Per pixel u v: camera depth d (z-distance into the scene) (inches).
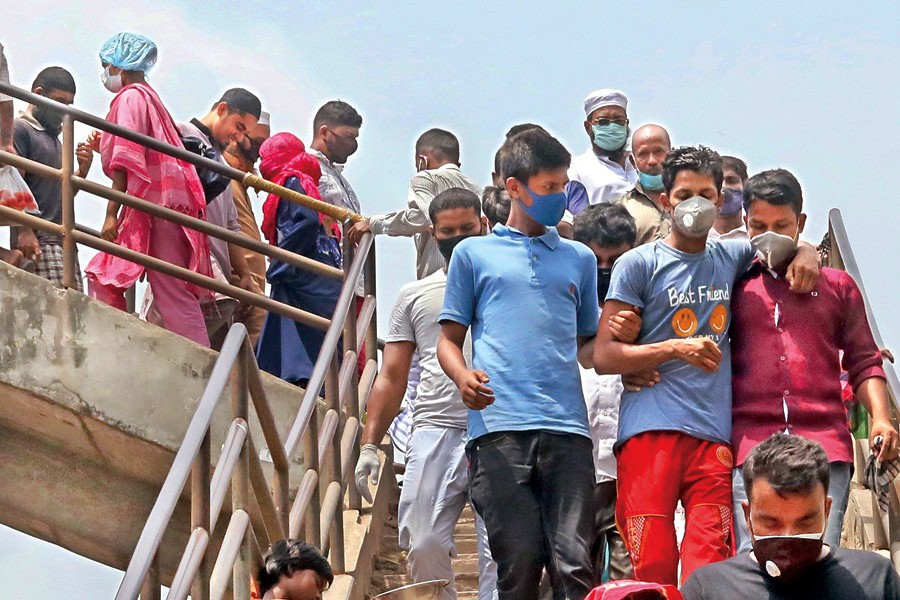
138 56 423.5
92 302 374.3
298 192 416.5
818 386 291.7
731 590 213.2
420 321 360.5
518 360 297.1
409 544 344.2
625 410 297.1
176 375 373.7
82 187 382.0
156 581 252.8
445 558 343.3
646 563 287.9
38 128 451.8
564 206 304.0
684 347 288.7
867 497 356.8
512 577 287.7
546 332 299.1
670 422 290.8
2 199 423.5
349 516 373.4
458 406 347.9
